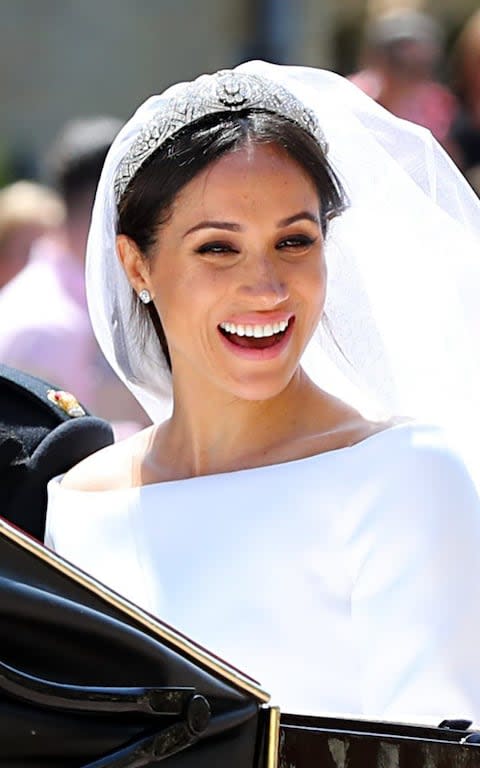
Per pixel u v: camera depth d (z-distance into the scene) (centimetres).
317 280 557
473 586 529
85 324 1030
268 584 545
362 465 546
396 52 1329
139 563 568
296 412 575
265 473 557
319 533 544
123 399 1043
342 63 2222
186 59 2394
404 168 603
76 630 434
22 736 426
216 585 552
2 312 1037
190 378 580
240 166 549
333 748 466
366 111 600
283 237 552
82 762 433
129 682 440
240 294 549
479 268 603
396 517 535
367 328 607
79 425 641
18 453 633
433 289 604
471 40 1412
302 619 539
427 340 604
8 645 432
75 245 1038
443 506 534
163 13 2380
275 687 535
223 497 560
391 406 610
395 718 504
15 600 429
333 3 2225
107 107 2395
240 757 452
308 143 559
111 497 583
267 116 555
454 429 598
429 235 603
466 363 602
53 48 2372
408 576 530
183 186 556
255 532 552
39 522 629
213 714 448
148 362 627
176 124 559
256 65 594
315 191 560
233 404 572
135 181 571
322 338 612
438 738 471
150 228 571
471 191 610
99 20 2381
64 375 1017
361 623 534
